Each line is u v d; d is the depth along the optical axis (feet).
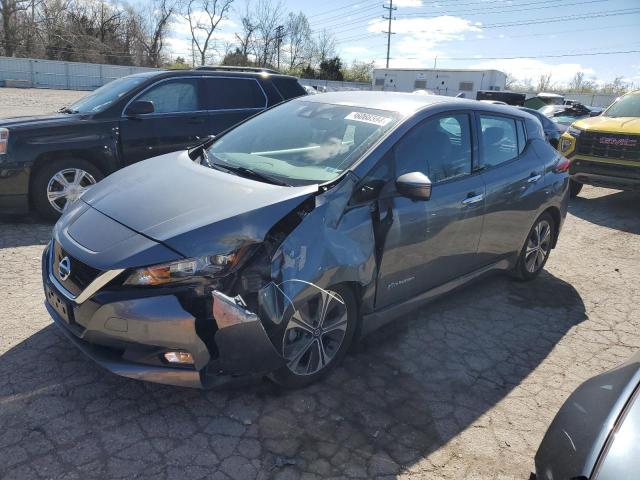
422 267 12.10
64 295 9.21
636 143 26.03
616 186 27.22
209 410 9.67
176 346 8.61
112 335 8.70
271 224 9.12
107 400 9.71
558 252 20.61
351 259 10.05
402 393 10.67
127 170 12.21
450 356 12.26
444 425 9.80
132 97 20.92
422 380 11.19
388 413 10.00
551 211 16.70
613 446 6.12
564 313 15.02
